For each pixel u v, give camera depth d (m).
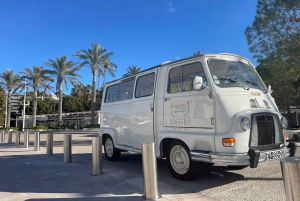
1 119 50.06
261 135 4.64
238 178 5.55
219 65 5.25
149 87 6.32
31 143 15.67
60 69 35.38
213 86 4.80
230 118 4.46
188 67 5.37
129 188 5.03
